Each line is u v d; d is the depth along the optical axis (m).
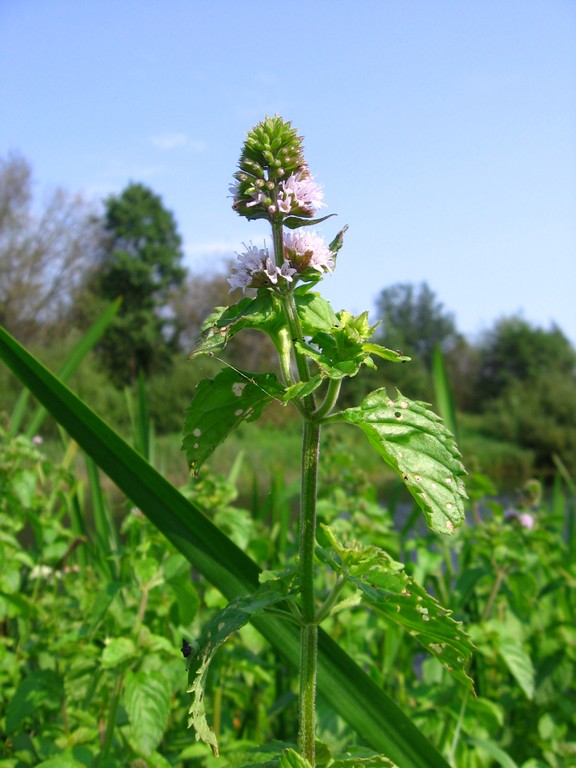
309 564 0.16
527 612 0.38
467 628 0.34
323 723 0.28
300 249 0.16
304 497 0.16
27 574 0.38
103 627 0.29
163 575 0.27
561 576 0.42
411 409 0.15
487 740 0.32
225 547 0.22
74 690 0.27
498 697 0.36
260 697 0.36
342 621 0.34
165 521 0.22
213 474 0.37
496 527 0.39
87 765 0.24
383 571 0.16
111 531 0.41
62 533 0.37
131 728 0.23
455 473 0.15
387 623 0.35
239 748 0.29
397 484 0.50
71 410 0.22
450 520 0.15
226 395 0.17
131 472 0.22
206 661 0.15
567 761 0.33
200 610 0.34
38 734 0.28
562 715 0.35
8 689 0.29
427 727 0.31
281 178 0.17
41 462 0.39
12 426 0.40
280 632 0.21
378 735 0.21
